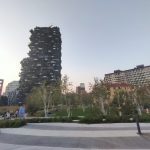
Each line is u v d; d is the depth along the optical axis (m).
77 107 105.62
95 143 16.55
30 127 29.00
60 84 81.12
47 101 89.12
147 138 18.14
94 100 77.88
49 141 17.84
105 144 16.12
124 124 30.95
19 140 18.83
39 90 87.00
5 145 16.72
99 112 71.44
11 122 29.47
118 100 75.50
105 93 71.25
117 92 81.19
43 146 15.88
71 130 24.83
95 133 21.75
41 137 19.95
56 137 19.72
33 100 93.56
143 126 27.55
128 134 20.45
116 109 62.34
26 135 21.42
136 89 79.25
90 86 81.62
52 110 99.94
